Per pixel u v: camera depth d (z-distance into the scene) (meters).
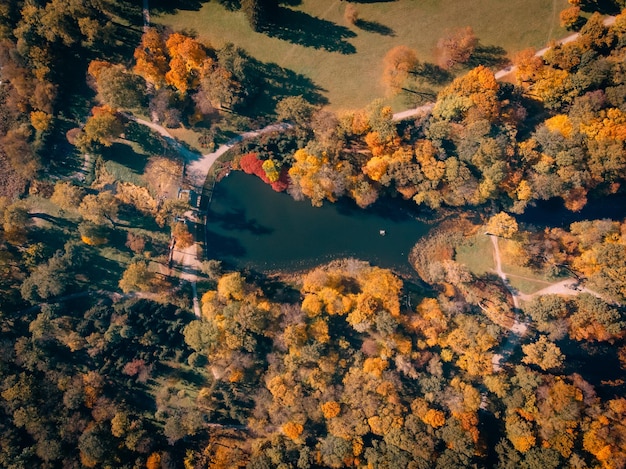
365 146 109.19
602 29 98.38
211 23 113.25
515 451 95.94
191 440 107.31
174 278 112.88
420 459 94.00
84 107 115.56
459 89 101.88
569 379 100.75
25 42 106.56
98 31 107.50
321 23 111.94
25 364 105.25
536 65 100.75
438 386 99.50
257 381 107.38
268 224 113.50
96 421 103.19
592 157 97.62
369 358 103.00
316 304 102.38
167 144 114.88
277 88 112.50
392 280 104.94
